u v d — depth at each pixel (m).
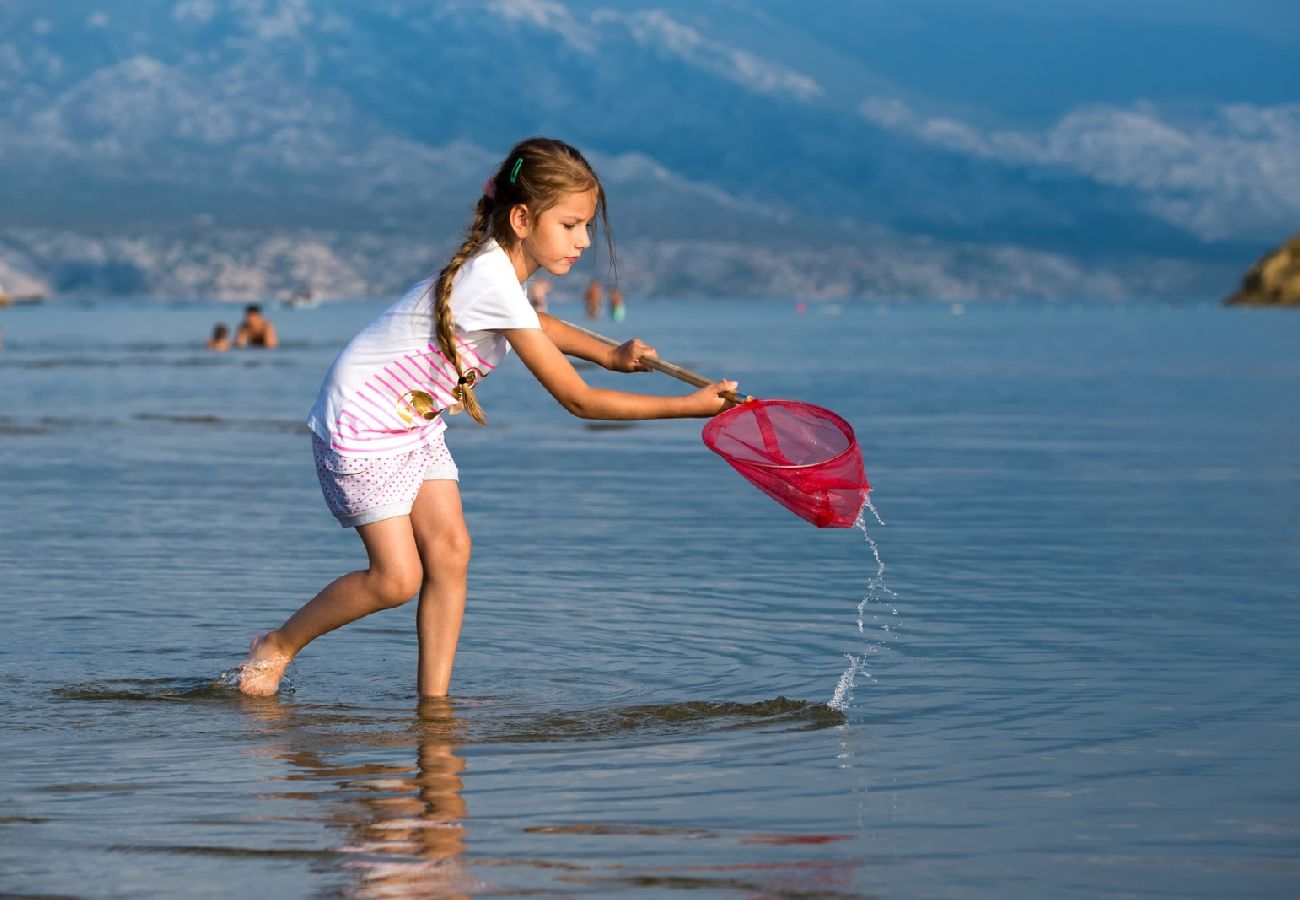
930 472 16.56
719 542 11.58
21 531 12.13
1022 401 27.58
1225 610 8.83
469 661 7.62
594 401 6.61
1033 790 5.36
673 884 4.38
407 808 5.12
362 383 6.75
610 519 12.84
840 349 52.56
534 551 11.12
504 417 24.38
